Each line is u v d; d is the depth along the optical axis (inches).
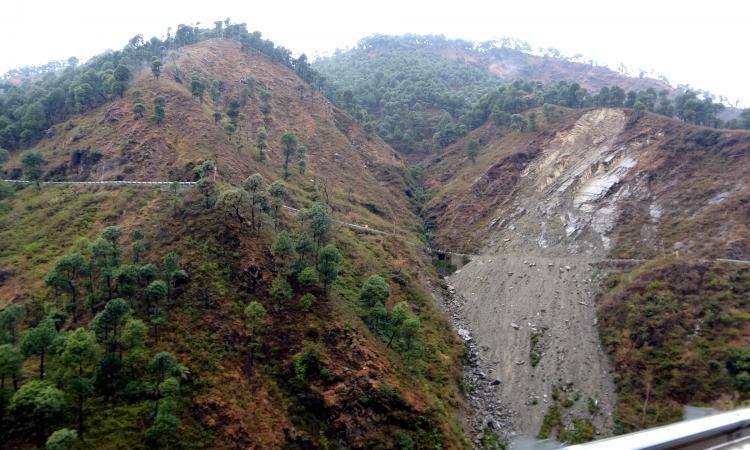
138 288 1999.3
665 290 2632.9
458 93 7583.7
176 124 3585.1
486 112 6127.0
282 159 4237.2
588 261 3312.0
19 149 3767.2
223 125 4003.4
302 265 2262.6
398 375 2060.8
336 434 1750.7
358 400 1843.0
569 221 3796.8
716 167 3526.1
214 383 1727.4
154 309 1939.0
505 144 5162.4
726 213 3095.5
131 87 4084.6
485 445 2012.8
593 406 2222.0
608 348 2519.7
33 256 2378.2
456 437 1921.8
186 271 2111.2
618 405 2204.7
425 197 4982.8
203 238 2272.4
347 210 3855.8
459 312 3085.6
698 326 2380.7
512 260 3577.8
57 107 4101.9
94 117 3757.4
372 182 4685.0
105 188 2938.0
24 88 5241.1
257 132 4165.8
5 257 2391.7
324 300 2207.2
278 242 2209.6
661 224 3339.1
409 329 2196.1
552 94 5964.6
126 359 1678.2
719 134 3732.8
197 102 4030.5
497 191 4485.7
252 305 1914.4
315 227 2375.7
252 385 1788.9
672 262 2810.0
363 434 1772.9
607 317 2706.7
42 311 2001.7
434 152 5856.3
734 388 2055.9
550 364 2512.3
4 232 2596.0
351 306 2372.0
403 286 2920.8
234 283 2106.3
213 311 1975.9
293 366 1892.2
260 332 1967.3
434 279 3400.6
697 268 2679.6
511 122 5364.2
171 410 1547.7
